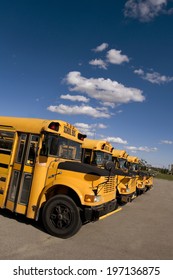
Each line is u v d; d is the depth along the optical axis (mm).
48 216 5910
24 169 6422
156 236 6977
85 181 6062
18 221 6574
